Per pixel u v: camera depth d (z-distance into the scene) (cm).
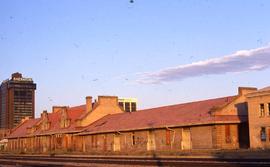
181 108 6538
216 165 3020
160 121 6278
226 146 5384
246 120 5594
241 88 5794
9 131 11569
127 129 6694
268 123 5122
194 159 3866
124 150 6725
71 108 9025
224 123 5416
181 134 5809
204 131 5531
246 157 3747
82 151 7556
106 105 8338
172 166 3238
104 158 4828
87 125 8019
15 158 5975
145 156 4866
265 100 5203
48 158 5462
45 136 9081
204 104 6197
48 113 10075
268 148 4884
